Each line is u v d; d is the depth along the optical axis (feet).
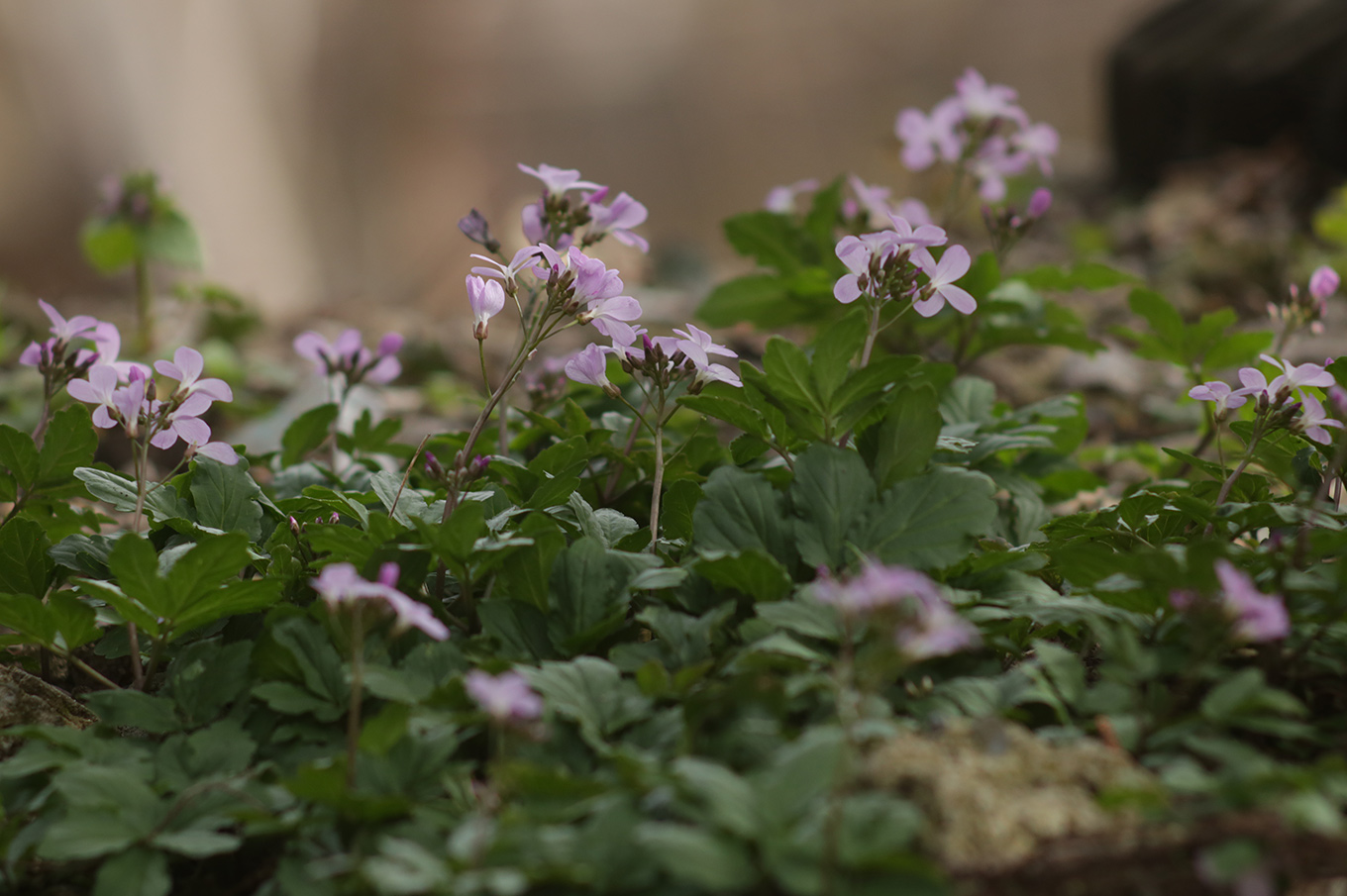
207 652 3.02
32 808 2.89
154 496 3.17
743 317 3.84
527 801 2.79
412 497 3.17
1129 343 5.63
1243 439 3.17
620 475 3.33
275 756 2.93
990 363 5.27
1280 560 2.92
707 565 2.97
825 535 3.01
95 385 3.10
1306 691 2.95
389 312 7.38
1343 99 7.94
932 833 2.74
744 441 3.22
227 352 5.34
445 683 2.89
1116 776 2.78
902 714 2.92
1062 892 2.74
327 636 2.97
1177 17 10.36
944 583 3.06
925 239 3.06
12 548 3.14
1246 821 2.74
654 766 2.78
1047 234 8.51
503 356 6.14
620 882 2.73
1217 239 6.73
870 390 3.10
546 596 3.02
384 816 2.83
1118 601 2.98
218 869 2.93
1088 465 4.11
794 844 2.70
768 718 2.87
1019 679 2.92
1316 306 3.49
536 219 3.25
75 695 3.19
